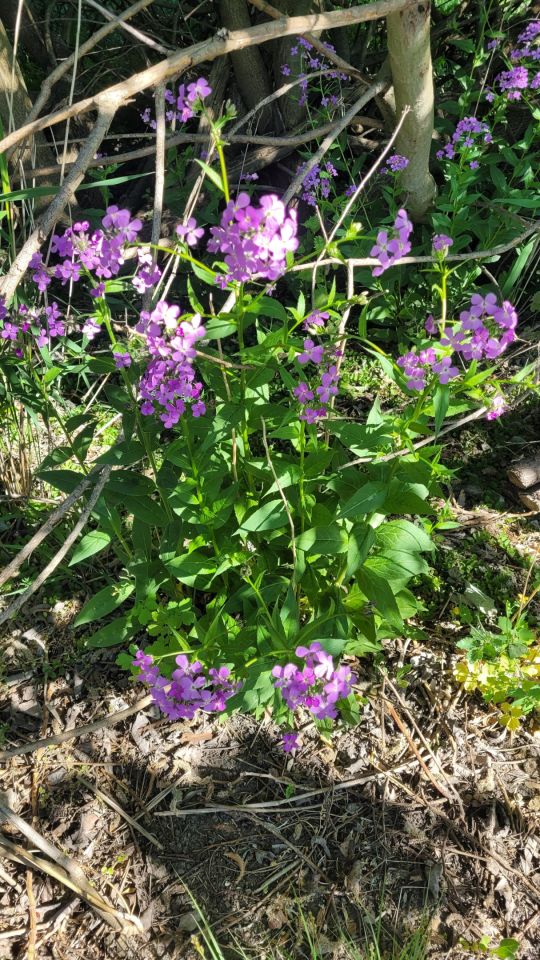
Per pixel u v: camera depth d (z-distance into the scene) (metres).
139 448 0.69
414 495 0.66
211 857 0.71
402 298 1.35
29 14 1.41
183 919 0.67
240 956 0.65
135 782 0.77
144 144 1.60
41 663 0.87
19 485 1.01
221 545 0.72
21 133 0.52
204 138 0.90
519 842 0.71
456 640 0.87
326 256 1.15
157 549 0.85
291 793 0.75
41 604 0.92
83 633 0.89
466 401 0.63
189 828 0.73
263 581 0.73
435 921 0.66
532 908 0.67
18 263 0.49
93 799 0.75
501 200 1.08
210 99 1.40
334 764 0.77
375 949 0.64
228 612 0.74
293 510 0.70
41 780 0.77
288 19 0.60
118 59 1.56
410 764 0.77
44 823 0.73
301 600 0.84
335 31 1.41
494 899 0.67
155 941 0.66
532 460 1.03
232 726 0.81
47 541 0.96
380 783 0.76
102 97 0.51
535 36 1.18
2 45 1.14
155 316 0.52
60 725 0.81
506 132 1.38
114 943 0.66
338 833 0.72
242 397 0.63
